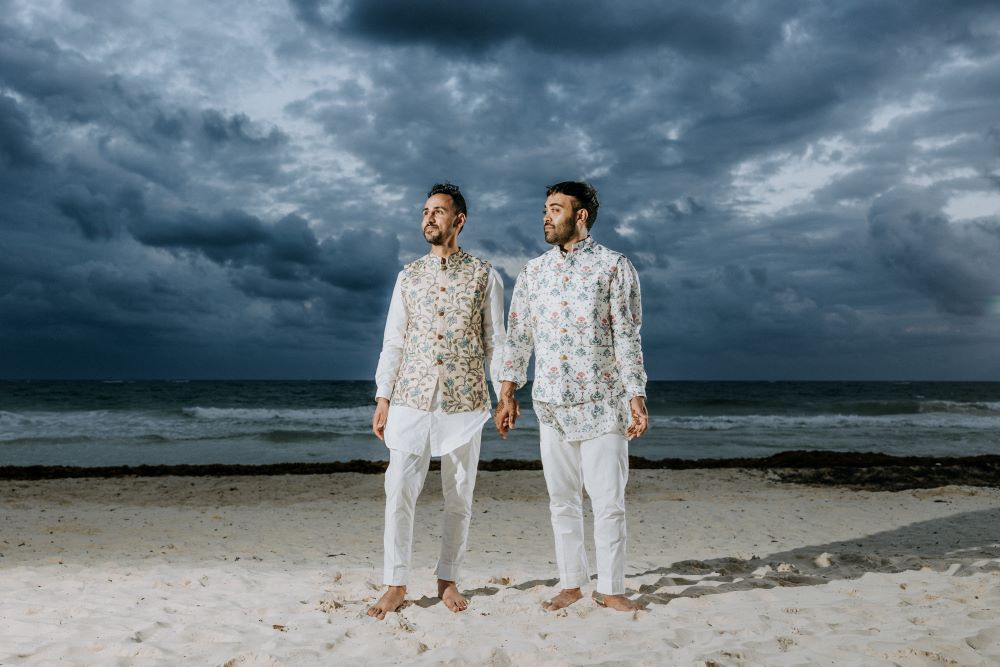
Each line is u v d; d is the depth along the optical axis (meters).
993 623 3.11
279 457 15.20
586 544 5.87
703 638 2.96
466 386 3.48
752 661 2.67
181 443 17.25
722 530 6.56
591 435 3.31
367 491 9.73
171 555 5.34
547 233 3.41
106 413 25.17
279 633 3.03
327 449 16.55
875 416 28.23
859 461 12.77
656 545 5.79
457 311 3.49
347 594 3.80
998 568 4.32
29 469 11.16
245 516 7.45
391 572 3.42
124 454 15.31
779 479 10.98
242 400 37.44
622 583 3.39
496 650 2.73
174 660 2.69
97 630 3.08
